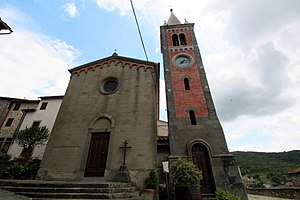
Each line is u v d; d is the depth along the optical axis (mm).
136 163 11789
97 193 7387
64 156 12570
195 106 16109
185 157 13328
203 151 13945
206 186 12609
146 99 14570
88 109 14570
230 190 11977
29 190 7719
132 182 10930
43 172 12000
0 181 8625
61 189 7590
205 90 16953
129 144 12570
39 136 17531
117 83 15891
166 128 25438
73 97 15508
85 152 12609
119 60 17281
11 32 9539
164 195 11938
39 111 24391
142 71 16297
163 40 21828
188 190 10477
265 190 23953
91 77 16688
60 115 14555
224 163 13000
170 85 17562
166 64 19234
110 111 14219
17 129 22828
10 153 20781
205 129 14758
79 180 11438
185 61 19312
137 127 13234
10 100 26312
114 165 11859
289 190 20875
